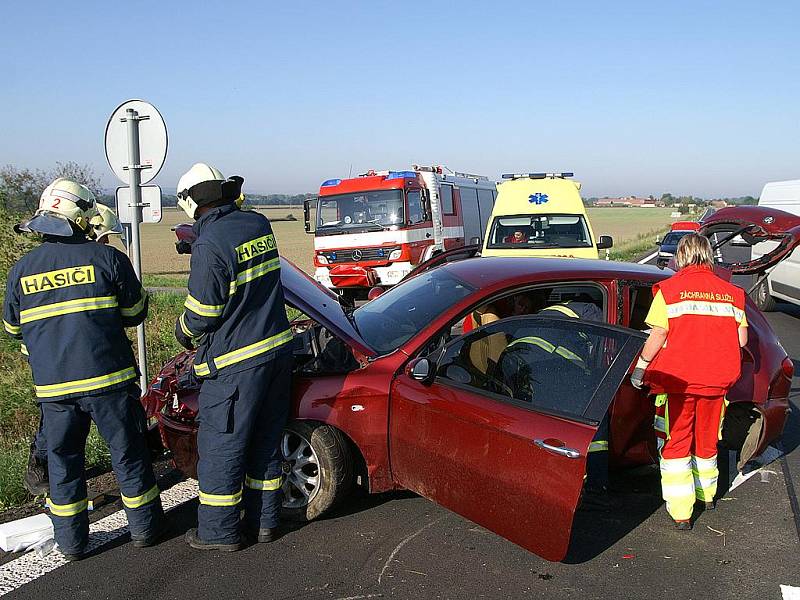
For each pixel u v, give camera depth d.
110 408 3.75
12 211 11.67
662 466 4.27
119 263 3.81
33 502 4.59
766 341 4.96
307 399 4.18
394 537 4.05
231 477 3.83
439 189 17.28
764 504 4.61
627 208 162.62
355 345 4.25
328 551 3.88
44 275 3.64
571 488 3.27
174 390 4.55
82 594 3.45
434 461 3.91
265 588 3.50
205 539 3.87
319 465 4.13
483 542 3.99
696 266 4.26
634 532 4.18
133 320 3.91
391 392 4.12
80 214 3.73
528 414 3.53
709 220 6.32
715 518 4.39
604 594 3.48
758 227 5.95
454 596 3.44
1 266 10.80
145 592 3.46
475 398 3.75
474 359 3.91
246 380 3.77
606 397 3.39
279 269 3.99
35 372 3.69
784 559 3.87
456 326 4.74
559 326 3.72
